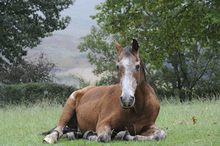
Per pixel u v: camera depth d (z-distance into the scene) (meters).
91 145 3.95
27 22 17.67
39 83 13.07
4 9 18.28
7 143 4.54
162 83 19.09
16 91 12.65
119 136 4.24
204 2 12.38
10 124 7.16
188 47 14.96
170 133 5.06
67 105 5.49
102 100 4.86
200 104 10.35
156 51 13.96
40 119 7.95
